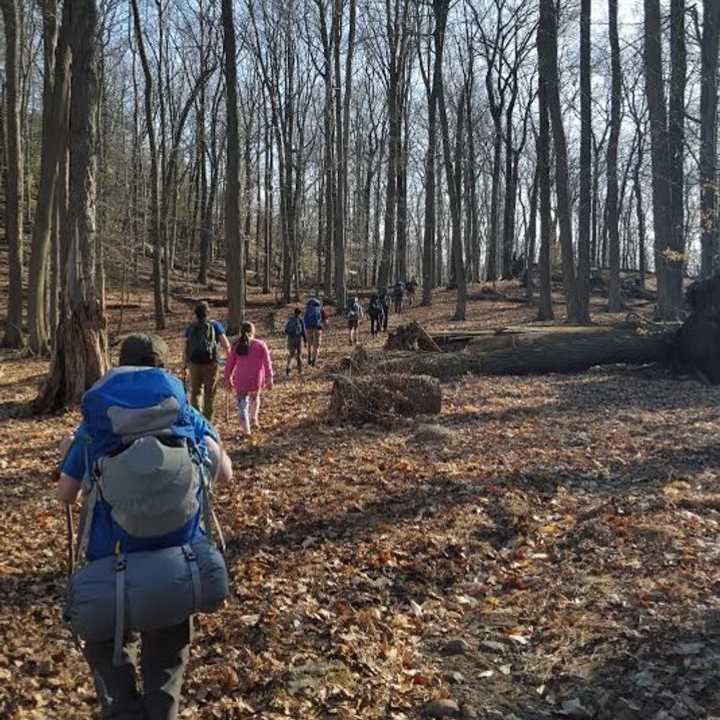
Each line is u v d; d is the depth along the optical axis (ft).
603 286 137.28
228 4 79.25
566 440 34.19
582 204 83.15
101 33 107.45
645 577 18.45
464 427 37.22
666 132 71.20
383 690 13.82
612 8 88.63
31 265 72.59
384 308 93.15
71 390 43.93
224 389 51.34
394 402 39.47
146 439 10.21
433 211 126.00
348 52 113.19
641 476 28.19
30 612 17.47
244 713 12.98
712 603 16.79
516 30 140.05
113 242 126.82
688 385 49.93
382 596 18.03
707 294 51.19
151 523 9.96
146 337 11.74
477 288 146.00
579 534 21.68
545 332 57.26
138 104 141.28
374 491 26.50
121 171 142.41
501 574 19.36
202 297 131.95
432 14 110.32
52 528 23.66
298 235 159.63
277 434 36.81
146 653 10.55
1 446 35.78
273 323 94.32
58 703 13.67
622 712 12.89
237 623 16.39
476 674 14.49
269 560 20.29
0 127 135.03
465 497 25.39
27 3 108.99
